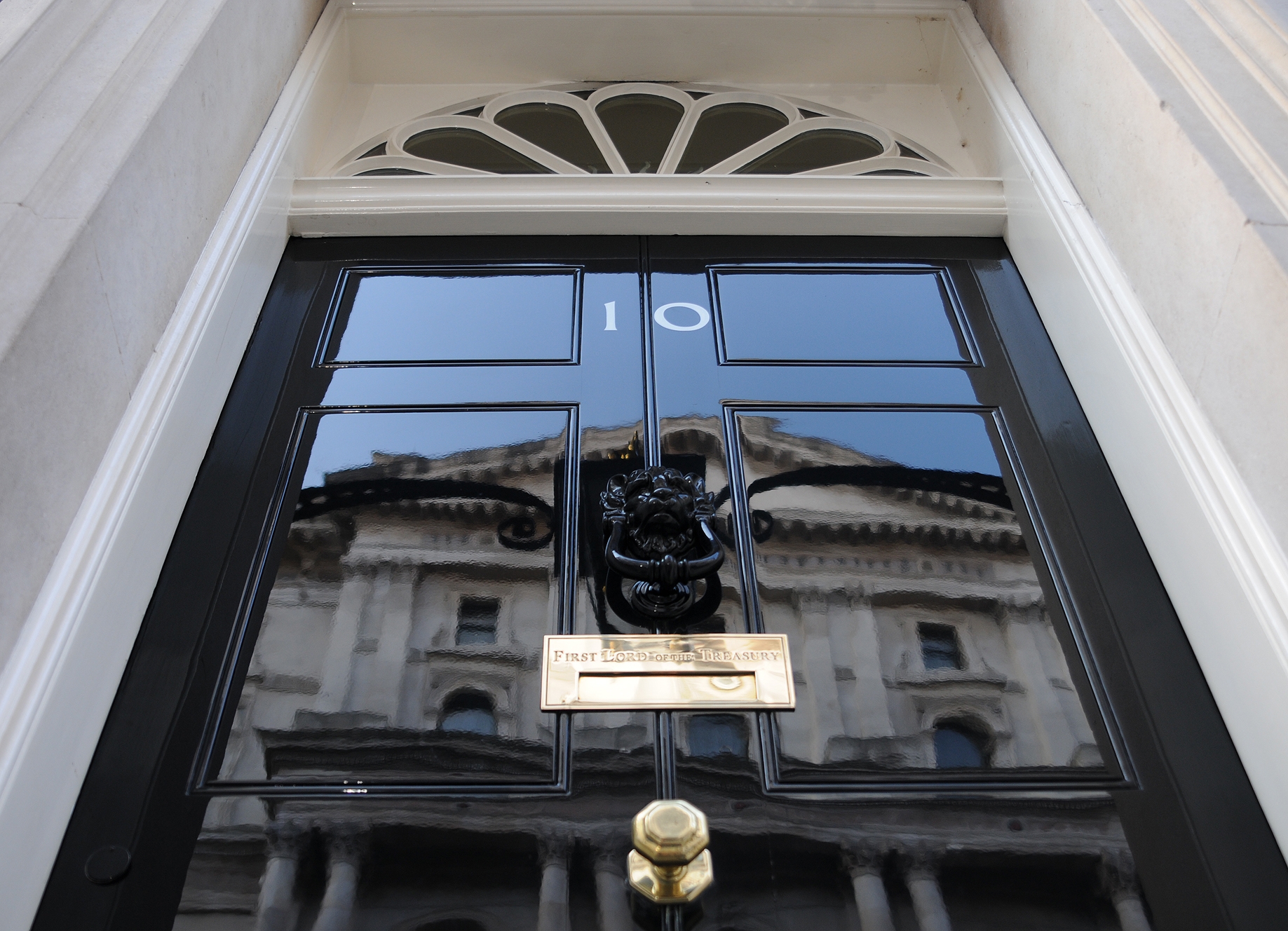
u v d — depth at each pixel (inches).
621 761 57.9
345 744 58.2
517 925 51.3
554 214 91.4
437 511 70.4
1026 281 87.8
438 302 86.7
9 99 61.2
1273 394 56.7
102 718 56.9
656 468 69.0
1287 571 54.7
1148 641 63.9
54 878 51.4
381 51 110.3
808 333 84.8
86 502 56.6
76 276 55.7
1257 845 55.0
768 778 57.5
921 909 52.5
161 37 70.9
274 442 74.6
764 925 51.7
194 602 63.8
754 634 62.8
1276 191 61.2
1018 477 74.3
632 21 109.3
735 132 110.7
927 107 109.7
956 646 64.1
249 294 80.8
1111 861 54.6
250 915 50.9
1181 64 70.8
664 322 85.2
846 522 70.5
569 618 64.4
